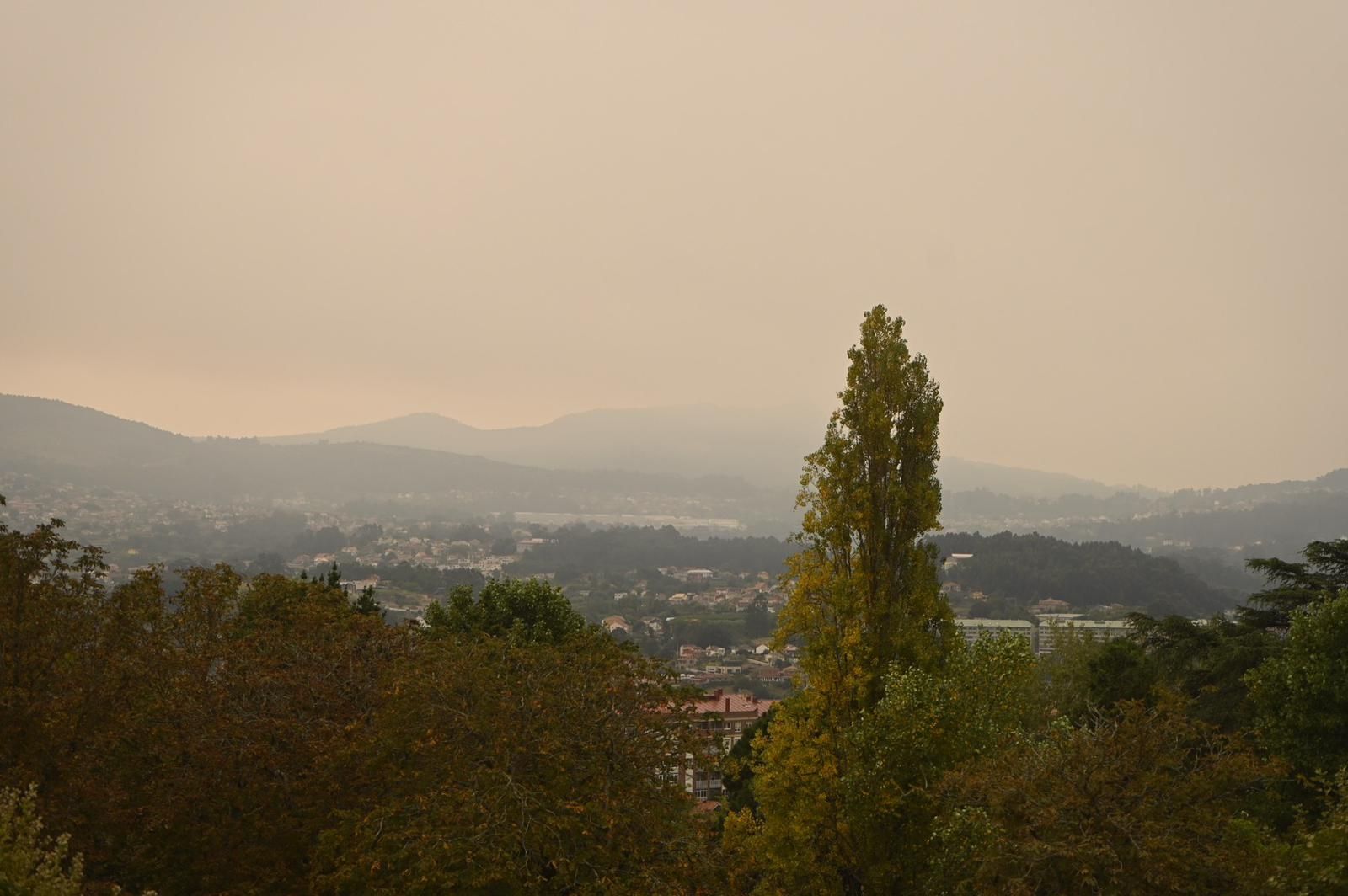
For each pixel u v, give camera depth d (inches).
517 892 534.9
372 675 754.8
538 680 654.5
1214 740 610.9
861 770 721.6
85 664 630.5
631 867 575.8
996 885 542.3
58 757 592.4
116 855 580.7
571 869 558.9
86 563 693.3
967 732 730.8
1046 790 565.0
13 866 412.5
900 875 722.8
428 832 542.6
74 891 427.2
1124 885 508.4
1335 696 769.6
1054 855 524.4
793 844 772.6
